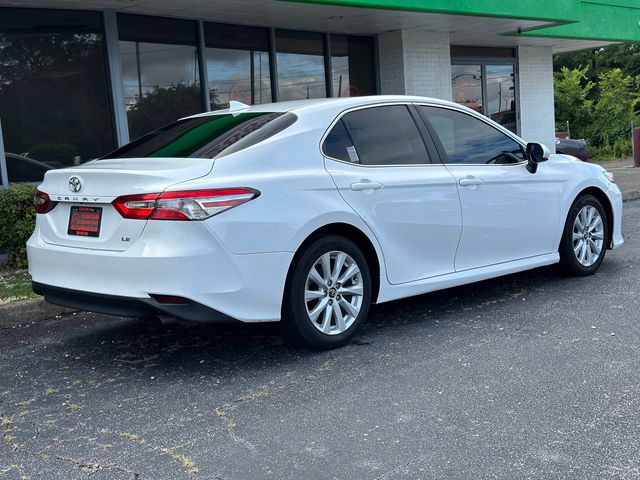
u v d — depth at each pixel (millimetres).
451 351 4828
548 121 17328
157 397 4242
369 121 5355
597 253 6910
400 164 5359
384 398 4062
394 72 12992
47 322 6070
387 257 5180
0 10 8906
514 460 3266
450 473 3172
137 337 5527
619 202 7184
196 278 4203
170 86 10438
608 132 29406
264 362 4781
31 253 4977
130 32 9961
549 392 4035
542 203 6285
